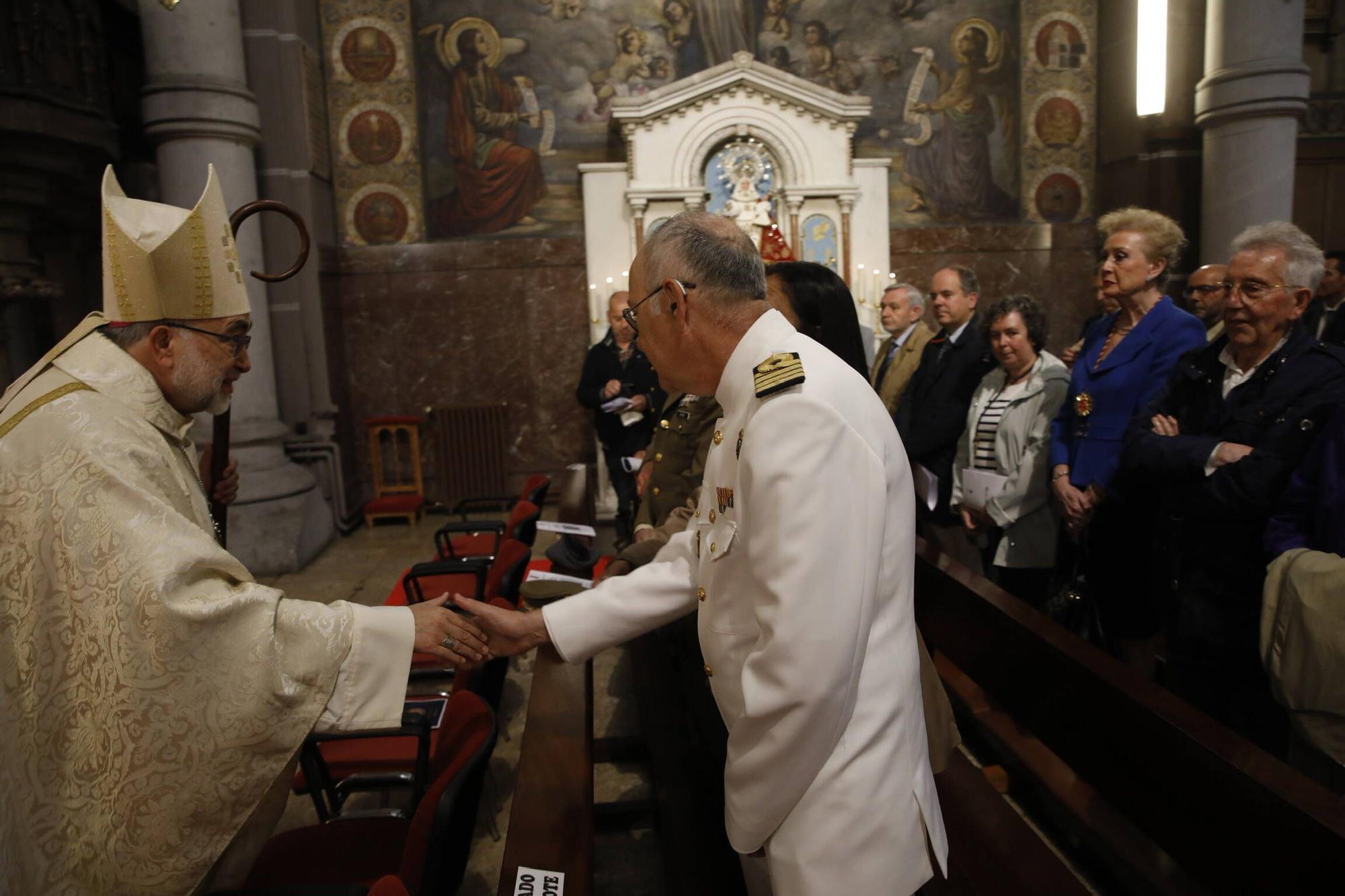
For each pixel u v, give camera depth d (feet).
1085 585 9.71
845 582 3.84
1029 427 10.84
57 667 4.84
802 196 24.16
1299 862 4.41
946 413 12.45
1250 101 20.52
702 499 4.71
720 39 25.73
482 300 25.82
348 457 24.86
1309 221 25.29
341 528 23.08
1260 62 20.40
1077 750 6.67
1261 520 7.36
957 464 12.14
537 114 25.55
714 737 7.79
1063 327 26.94
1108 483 9.45
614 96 25.62
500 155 25.58
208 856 4.94
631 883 8.55
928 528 13.20
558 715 6.40
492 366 26.00
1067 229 26.63
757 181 24.61
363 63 24.99
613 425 19.66
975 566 13.01
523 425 26.21
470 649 5.49
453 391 26.02
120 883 4.87
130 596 4.73
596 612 5.54
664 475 8.91
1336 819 4.27
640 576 5.64
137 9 20.36
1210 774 5.08
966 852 6.30
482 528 13.65
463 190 25.61
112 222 5.37
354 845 6.43
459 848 5.32
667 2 25.53
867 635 3.95
